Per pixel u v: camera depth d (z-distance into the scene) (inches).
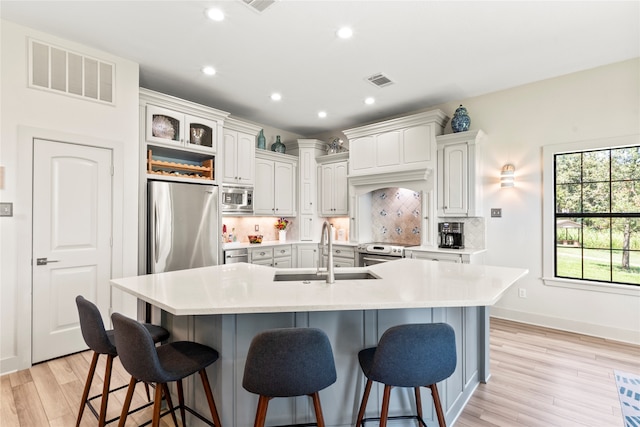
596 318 135.7
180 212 144.8
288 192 218.7
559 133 144.1
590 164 140.3
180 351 67.7
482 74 142.5
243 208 185.3
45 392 92.0
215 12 99.2
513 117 156.0
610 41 115.9
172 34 111.1
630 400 88.4
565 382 98.0
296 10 98.6
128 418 80.6
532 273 150.7
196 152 156.6
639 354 117.0
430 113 166.2
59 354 113.5
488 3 95.3
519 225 154.2
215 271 96.3
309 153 223.5
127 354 58.7
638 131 127.1
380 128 185.6
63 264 114.0
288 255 205.3
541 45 118.6
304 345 54.3
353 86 154.6
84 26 106.3
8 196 102.8
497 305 160.9
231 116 199.2
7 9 97.1
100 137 121.5
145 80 147.1
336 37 113.2
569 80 141.9
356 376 73.2
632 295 128.4
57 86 112.2
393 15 101.0
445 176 165.5
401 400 75.4
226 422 68.4
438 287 75.0
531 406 86.2
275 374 54.3
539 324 148.7
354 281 82.1
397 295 67.7
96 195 121.3
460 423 79.5
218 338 69.1
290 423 71.2
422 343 57.6
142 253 135.9
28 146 106.5
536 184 150.0
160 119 145.6
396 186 182.1
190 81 148.3
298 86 154.3
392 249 172.9
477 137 158.4
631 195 131.5
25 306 105.9
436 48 120.5
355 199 199.2
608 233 136.4
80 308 72.2
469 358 91.5
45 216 110.3
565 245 145.6
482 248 162.9
